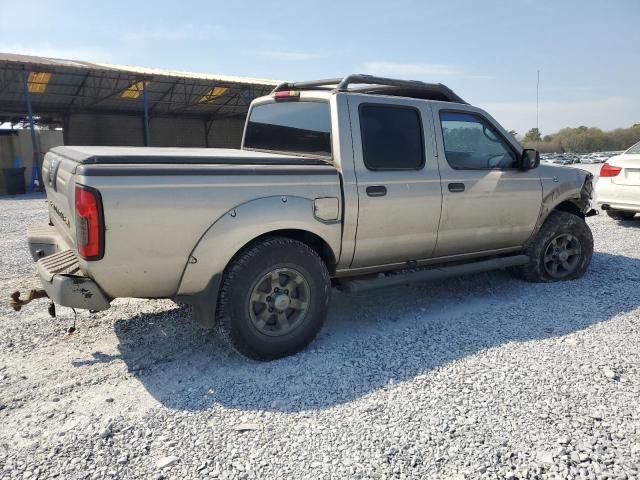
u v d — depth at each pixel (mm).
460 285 5387
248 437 2666
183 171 3174
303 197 3600
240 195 3361
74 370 3477
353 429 2721
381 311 4656
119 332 4160
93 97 25250
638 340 3818
